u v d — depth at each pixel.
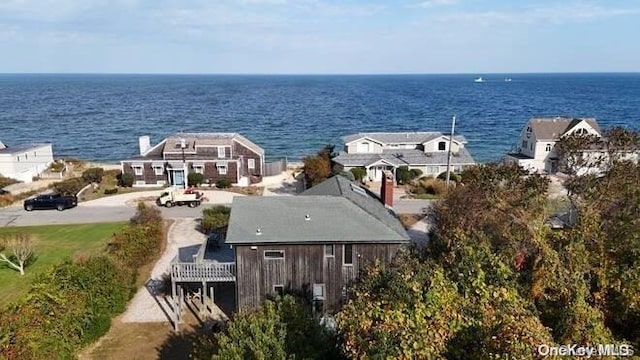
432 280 16.78
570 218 28.58
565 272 17.88
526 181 30.00
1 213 46.91
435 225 31.98
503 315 14.62
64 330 21.67
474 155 86.44
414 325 14.78
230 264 26.62
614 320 17.22
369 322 15.51
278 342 17.14
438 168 62.03
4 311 20.94
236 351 16.73
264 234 25.44
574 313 15.10
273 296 26.08
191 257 34.91
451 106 179.62
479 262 18.73
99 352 23.69
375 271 20.84
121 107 173.75
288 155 85.62
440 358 13.89
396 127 121.75
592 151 35.69
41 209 47.72
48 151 67.50
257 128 118.94
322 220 26.64
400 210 47.09
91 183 57.97
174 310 25.88
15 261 33.78
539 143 65.56
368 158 62.22
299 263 25.86
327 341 18.23
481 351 13.73
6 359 18.77
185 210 47.62
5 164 59.59
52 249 36.47
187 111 159.88
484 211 26.17
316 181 53.72
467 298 16.44
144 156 59.81
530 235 21.39
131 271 30.05
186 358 23.27
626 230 19.42
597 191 24.61
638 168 27.45
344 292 26.28
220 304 28.55
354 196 30.41
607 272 17.95
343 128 119.62
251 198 28.55
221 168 58.69
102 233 40.25
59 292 22.80
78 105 181.25
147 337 25.08
